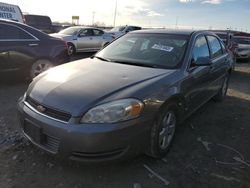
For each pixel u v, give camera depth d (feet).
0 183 9.76
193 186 10.26
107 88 10.32
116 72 11.94
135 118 9.85
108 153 9.57
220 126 16.16
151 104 10.42
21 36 21.85
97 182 10.12
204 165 11.70
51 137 9.82
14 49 21.29
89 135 9.22
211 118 17.39
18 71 21.93
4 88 21.35
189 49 13.93
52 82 11.12
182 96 12.50
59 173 10.47
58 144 9.64
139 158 11.74
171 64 13.16
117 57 14.35
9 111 16.28
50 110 9.97
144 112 10.14
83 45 48.55
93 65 13.14
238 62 50.11
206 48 16.47
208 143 13.79
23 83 23.00
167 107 11.44
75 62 13.98
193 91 13.93
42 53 22.76
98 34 51.44
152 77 11.53
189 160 12.01
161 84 11.22
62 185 9.87
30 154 11.54
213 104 20.47
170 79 11.85
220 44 19.54
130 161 11.49
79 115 9.46
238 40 49.60
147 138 10.45
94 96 9.87
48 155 11.12
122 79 11.10
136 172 10.84
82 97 9.87
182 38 14.69
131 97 9.95
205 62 13.69
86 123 9.38
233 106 20.30
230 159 12.38
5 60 21.04
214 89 18.34
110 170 10.82
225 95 22.26
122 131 9.54
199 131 15.21
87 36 49.24
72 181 10.09
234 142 14.16
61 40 24.45
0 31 20.83
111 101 9.69
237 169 11.57
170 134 12.29
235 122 16.96
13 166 10.74
